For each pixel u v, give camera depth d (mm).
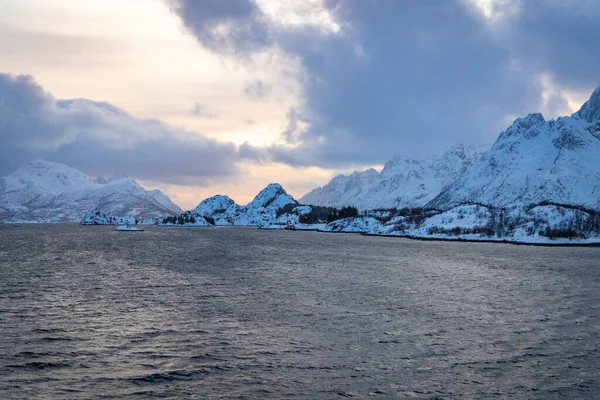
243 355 43594
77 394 35281
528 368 40938
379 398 35031
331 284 87688
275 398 34875
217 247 197500
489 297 75500
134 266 116875
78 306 64438
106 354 43656
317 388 36594
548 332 52438
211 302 67812
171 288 80562
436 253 179625
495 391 36344
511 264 136500
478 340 49031
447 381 38062
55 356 42969
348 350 45281
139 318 57281
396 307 65938
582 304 69750
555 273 112750
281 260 137500
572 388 36938
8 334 49781
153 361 41938
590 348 46531
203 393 35625
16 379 37750
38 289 78875
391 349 45719
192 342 47406
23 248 184875
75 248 186250
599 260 152250
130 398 34750
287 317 58406
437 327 54281
